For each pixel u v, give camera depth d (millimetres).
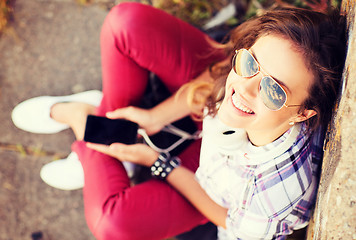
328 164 1036
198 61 1824
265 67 1062
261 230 1363
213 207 1678
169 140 1899
